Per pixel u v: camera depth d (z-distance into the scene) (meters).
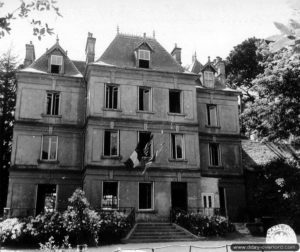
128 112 26.89
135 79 27.75
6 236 18.66
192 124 28.14
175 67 29.58
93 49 30.33
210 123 31.30
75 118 28.25
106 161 25.47
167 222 25.00
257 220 26.80
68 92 28.61
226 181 29.81
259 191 28.88
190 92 28.92
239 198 29.77
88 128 25.69
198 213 24.44
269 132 27.31
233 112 31.92
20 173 25.97
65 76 28.50
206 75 32.28
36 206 25.86
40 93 27.83
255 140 35.59
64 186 26.66
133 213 24.09
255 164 31.72
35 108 27.41
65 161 27.16
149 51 28.80
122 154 25.89
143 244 19.95
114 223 20.88
